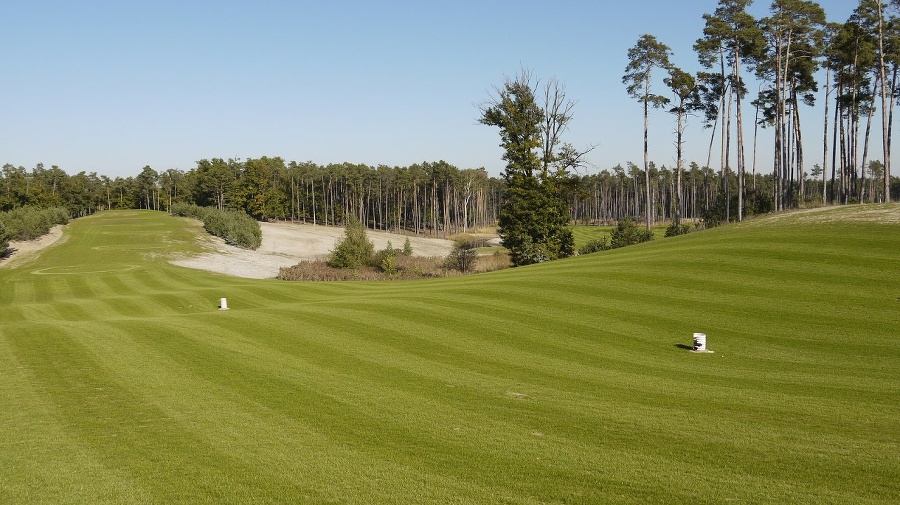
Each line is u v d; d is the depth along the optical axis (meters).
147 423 13.35
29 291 46.78
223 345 21.77
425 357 20.14
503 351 21.00
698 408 14.45
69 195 162.75
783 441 12.07
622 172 184.50
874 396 15.37
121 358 19.53
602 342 22.25
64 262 65.56
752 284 28.23
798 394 15.69
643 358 20.08
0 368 18.16
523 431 12.79
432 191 166.38
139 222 101.06
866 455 11.23
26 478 10.40
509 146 61.69
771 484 9.98
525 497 9.57
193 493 9.80
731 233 38.97
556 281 33.06
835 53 59.03
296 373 17.91
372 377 17.50
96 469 10.78
